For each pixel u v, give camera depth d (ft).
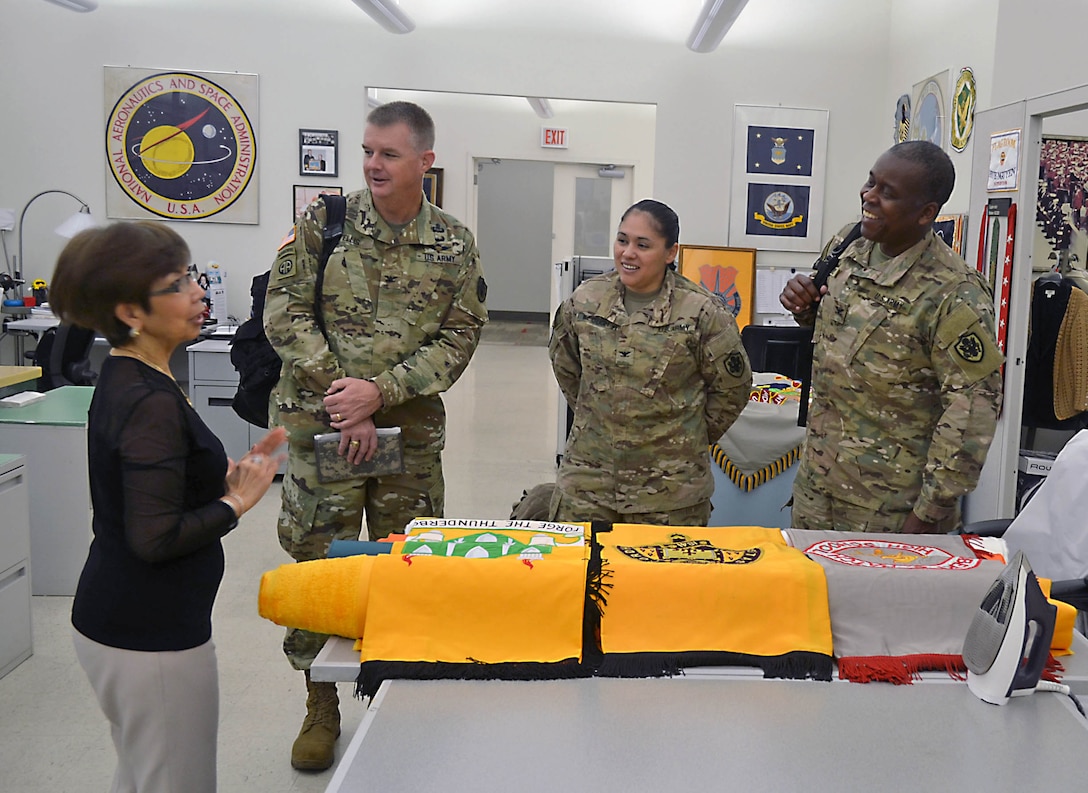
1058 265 12.53
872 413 7.36
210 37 19.20
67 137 19.42
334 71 19.33
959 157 15.92
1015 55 13.48
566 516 8.28
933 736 4.50
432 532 5.97
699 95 19.62
